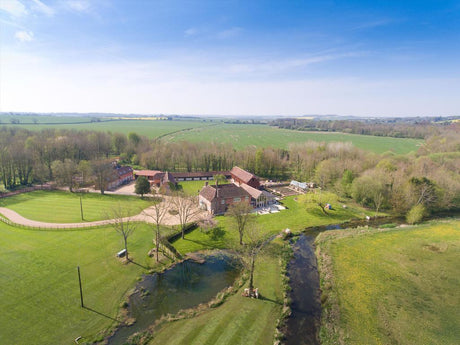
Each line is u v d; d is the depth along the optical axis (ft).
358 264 158.81
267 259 165.48
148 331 106.83
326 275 148.56
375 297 129.70
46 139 422.82
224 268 155.33
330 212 254.47
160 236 182.09
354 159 398.21
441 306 122.93
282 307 123.24
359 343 103.19
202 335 105.19
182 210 226.79
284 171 431.84
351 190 284.61
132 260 158.20
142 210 240.73
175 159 434.30
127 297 126.72
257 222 222.69
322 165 349.41
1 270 141.28
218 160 429.79
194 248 176.76
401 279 144.05
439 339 104.47
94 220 213.66
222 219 225.15
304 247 185.57
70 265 148.87
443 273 148.97
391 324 112.47
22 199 267.59
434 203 253.65
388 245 183.52
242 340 103.40
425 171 307.58
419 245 183.32
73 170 313.94
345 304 124.98
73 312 114.73
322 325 113.50
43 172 323.37
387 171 305.73
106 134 567.18
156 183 341.21
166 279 142.61
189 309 120.47
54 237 181.57
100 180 300.40
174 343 101.09
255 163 409.90
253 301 126.31
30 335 101.40
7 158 304.09
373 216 247.09
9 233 185.37
